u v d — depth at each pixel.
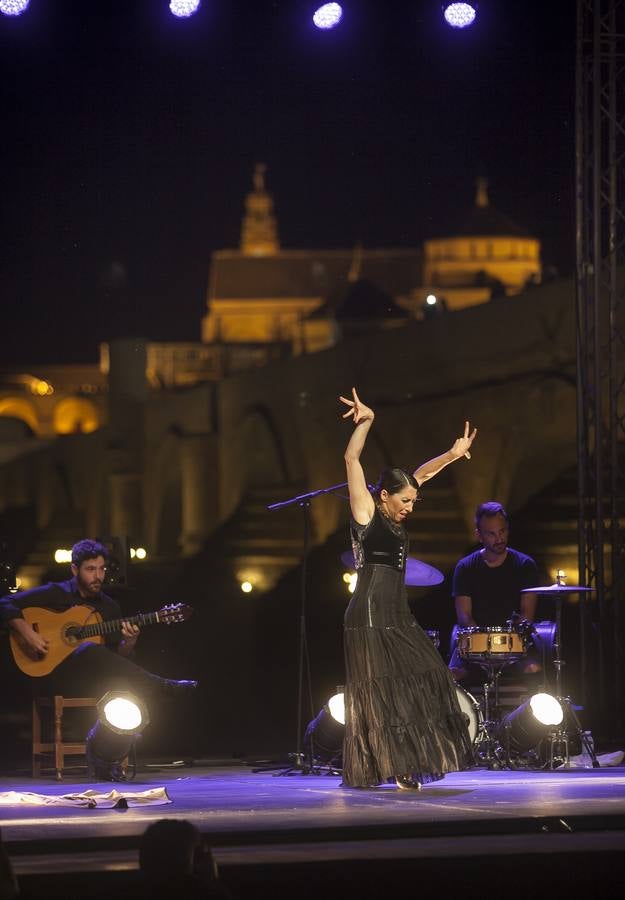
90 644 19.78
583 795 15.35
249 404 71.62
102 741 18.42
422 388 56.41
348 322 126.31
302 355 66.25
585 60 27.05
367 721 15.96
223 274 182.38
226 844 12.34
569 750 20.03
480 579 21.19
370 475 60.47
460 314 53.50
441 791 15.95
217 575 71.19
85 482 86.12
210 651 62.41
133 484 82.25
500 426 51.53
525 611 20.94
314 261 182.38
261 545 68.94
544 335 48.69
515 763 19.81
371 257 156.25
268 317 179.62
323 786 17.05
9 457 92.06
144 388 85.69
